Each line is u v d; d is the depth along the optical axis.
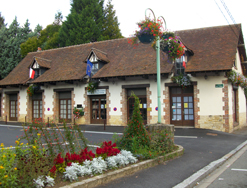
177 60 15.41
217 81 14.20
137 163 6.37
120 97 16.31
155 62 15.57
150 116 15.44
